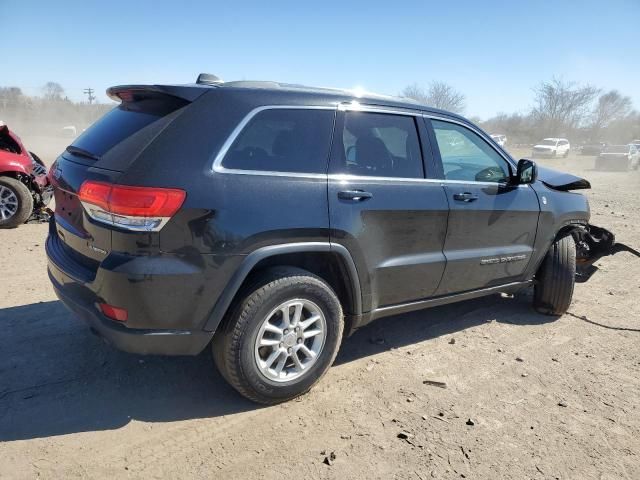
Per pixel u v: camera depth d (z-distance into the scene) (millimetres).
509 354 4051
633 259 7285
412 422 3064
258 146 2969
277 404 3197
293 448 2785
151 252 2641
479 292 4273
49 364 3535
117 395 3215
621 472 2717
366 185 3309
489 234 4098
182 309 2752
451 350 4078
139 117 3016
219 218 2748
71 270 2967
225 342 2918
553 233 4605
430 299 3914
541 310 4898
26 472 2514
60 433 2824
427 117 3814
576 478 2658
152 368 3547
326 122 3240
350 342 4148
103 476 2518
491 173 4203
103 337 2871
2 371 3420
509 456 2803
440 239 3766
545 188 4613
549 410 3268
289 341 3109
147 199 2596
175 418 3010
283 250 2961
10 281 5137
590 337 4453
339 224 3146
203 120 2826
